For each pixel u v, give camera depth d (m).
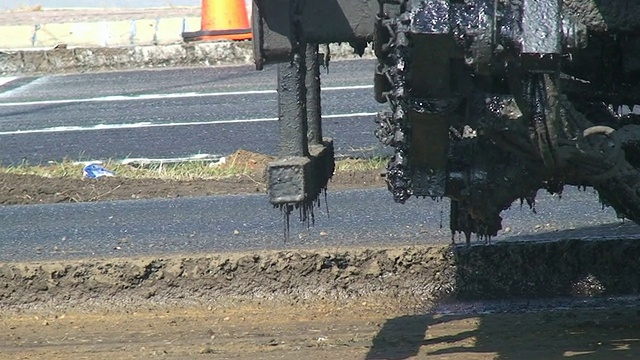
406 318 10.10
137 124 20.06
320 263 10.90
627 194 7.54
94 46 28.61
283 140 7.50
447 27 6.69
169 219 13.05
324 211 12.95
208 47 26.39
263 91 22.47
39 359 9.15
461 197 7.62
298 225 12.37
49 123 20.56
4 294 10.95
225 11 27.77
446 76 6.99
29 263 11.19
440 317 10.12
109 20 31.28
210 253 11.37
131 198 14.58
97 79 25.11
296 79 7.43
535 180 7.57
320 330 9.77
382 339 9.33
